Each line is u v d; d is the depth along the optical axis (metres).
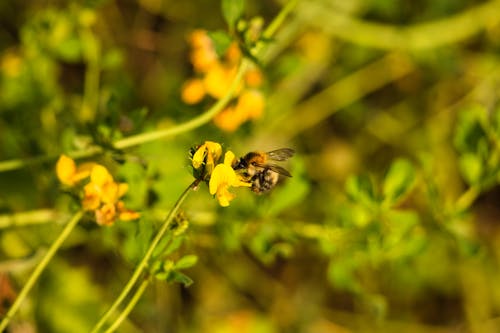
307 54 0.74
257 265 0.71
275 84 0.66
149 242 0.50
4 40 0.72
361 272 0.72
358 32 0.71
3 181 0.62
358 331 0.74
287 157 0.51
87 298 0.64
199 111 0.60
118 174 0.54
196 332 0.69
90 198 0.50
